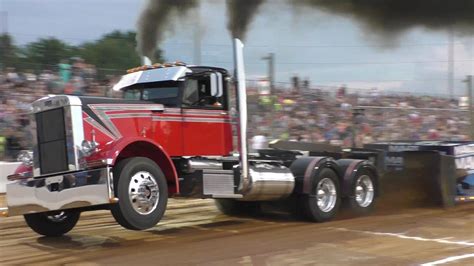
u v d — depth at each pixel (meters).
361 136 16.27
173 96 8.31
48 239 8.02
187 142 8.28
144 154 7.61
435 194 11.09
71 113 7.18
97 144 7.16
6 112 14.89
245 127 8.47
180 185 8.23
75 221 8.35
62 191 7.12
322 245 7.19
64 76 16.73
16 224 9.51
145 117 7.84
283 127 16.14
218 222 9.55
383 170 11.24
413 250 6.85
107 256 6.64
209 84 8.57
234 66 8.48
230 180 8.53
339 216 10.02
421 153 11.20
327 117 17.72
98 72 17.31
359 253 6.67
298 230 8.50
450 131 19.09
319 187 9.41
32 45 19.19
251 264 6.11
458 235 7.92
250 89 15.33
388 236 7.84
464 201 11.43
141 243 7.48
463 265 6.04
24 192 7.54
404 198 11.47
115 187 6.89
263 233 8.23
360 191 10.13
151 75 8.50
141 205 7.05
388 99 19.62
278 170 9.11
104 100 7.55
